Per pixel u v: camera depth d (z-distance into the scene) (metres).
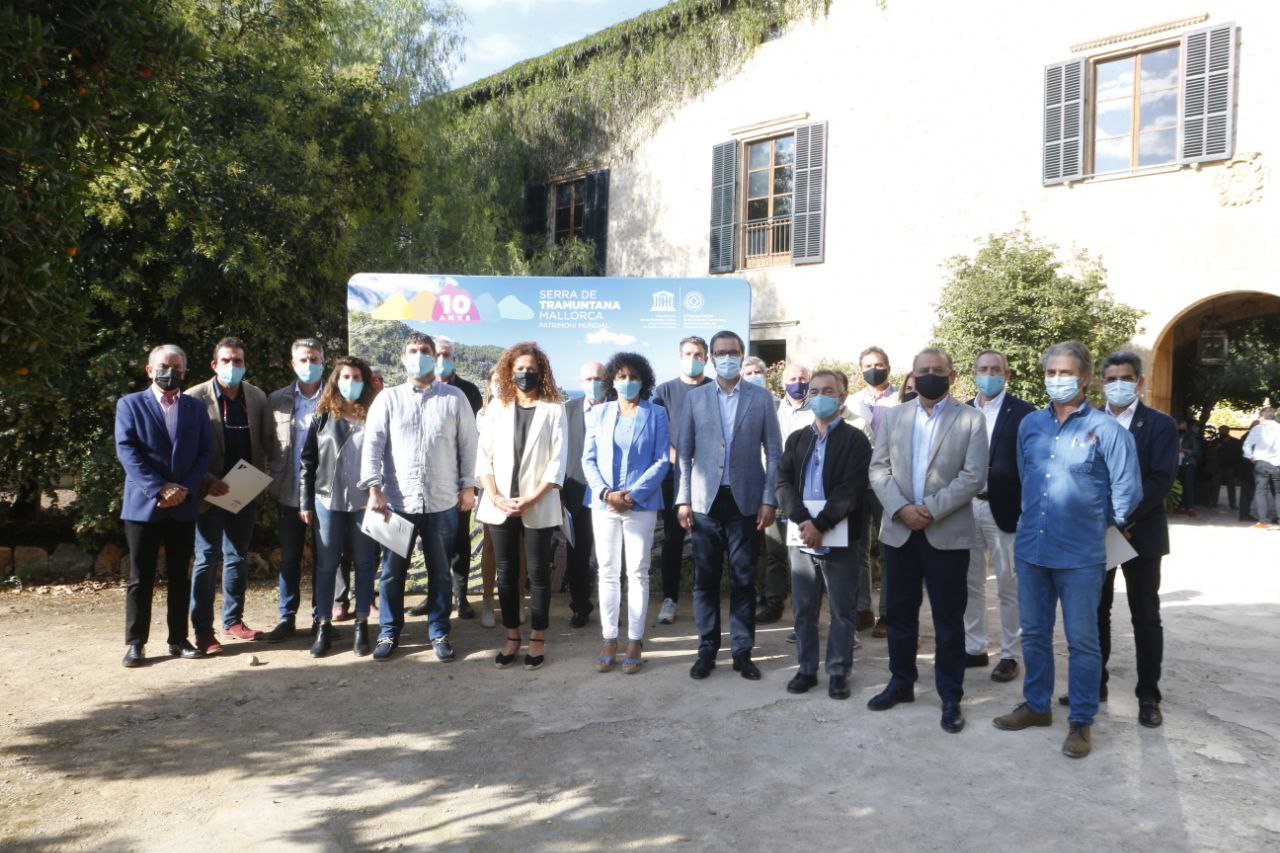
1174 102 11.67
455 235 15.33
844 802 3.55
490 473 5.47
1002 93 13.05
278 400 6.09
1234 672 5.26
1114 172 12.05
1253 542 10.66
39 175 3.39
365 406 5.79
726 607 6.97
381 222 11.68
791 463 4.93
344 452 5.64
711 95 16.64
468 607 6.66
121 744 4.17
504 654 5.42
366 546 5.66
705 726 4.39
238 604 6.03
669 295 7.96
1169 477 4.37
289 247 8.86
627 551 5.34
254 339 8.99
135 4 3.65
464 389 7.05
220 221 8.32
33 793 3.65
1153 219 11.74
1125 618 6.73
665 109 17.30
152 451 5.27
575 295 8.00
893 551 4.63
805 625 4.94
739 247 16.25
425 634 6.19
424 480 5.52
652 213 17.53
